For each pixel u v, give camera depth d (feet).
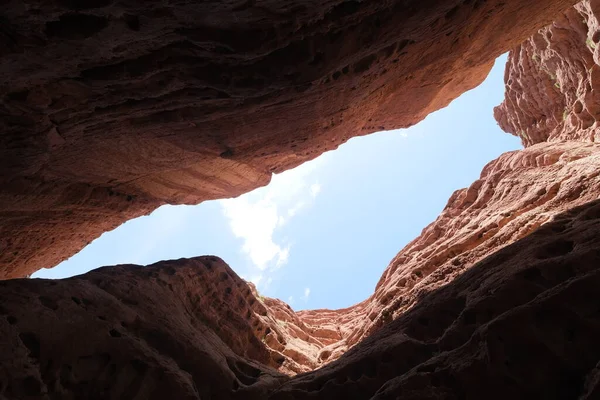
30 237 51.19
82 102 26.30
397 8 24.43
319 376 27.99
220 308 43.11
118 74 22.81
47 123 28.02
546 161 53.62
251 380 31.78
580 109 61.46
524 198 46.19
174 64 23.02
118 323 26.37
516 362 17.81
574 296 17.65
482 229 45.70
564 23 59.93
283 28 21.26
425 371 20.74
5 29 17.80
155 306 31.40
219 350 33.73
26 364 19.93
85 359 23.39
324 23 22.40
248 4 18.54
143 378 24.08
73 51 20.11
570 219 27.63
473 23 33.17
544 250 23.72
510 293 21.42
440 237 62.03
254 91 26.12
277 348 49.62
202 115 31.42
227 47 21.43
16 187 39.55
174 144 38.68
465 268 38.42
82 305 25.53
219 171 54.24
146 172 46.60
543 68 73.67
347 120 45.39
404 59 33.96
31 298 23.54
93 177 44.83
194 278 41.86
